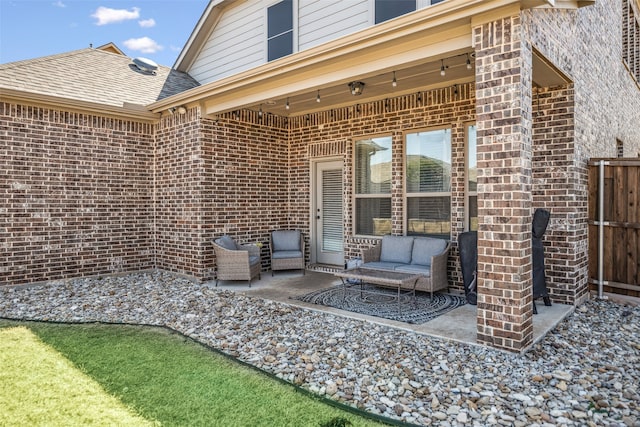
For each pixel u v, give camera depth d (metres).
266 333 4.62
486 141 4.05
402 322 4.94
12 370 3.63
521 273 3.88
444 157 6.95
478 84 4.11
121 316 5.33
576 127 5.55
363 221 8.10
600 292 6.10
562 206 5.56
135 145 8.35
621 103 8.59
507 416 2.83
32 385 3.34
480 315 4.12
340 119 8.22
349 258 8.13
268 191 8.77
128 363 3.80
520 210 3.85
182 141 7.89
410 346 4.17
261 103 7.27
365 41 5.01
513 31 3.90
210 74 9.86
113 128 8.04
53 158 7.29
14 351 4.08
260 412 2.93
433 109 6.88
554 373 3.49
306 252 8.97
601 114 6.96
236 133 8.13
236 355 4.00
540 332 4.43
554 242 5.64
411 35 4.69
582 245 5.87
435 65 5.78
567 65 5.19
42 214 7.17
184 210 7.86
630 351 4.02
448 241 6.68
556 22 4.86
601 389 3.24
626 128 9.16
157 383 3.39
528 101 4.03
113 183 8.05
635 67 10.01
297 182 9.06
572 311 5.35
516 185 3.87
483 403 3.01
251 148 8.42
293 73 6.01
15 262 6.88
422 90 7.00
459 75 6.27
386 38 4.84
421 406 2.99
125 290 6.79
